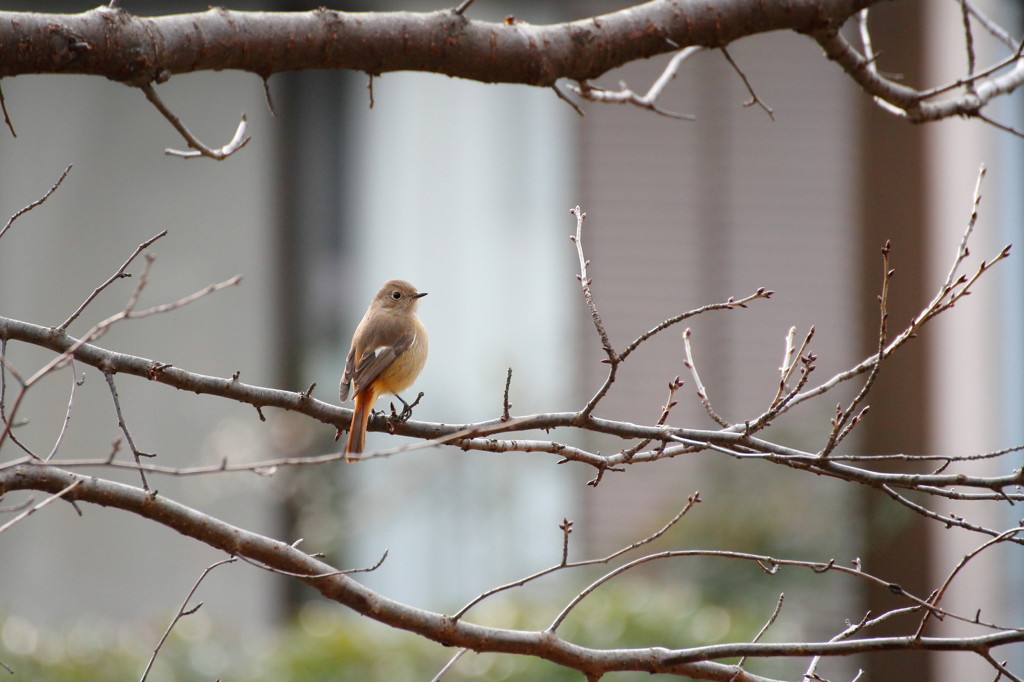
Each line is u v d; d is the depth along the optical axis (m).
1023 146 13.57
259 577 14.45
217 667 11.02
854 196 14.82
